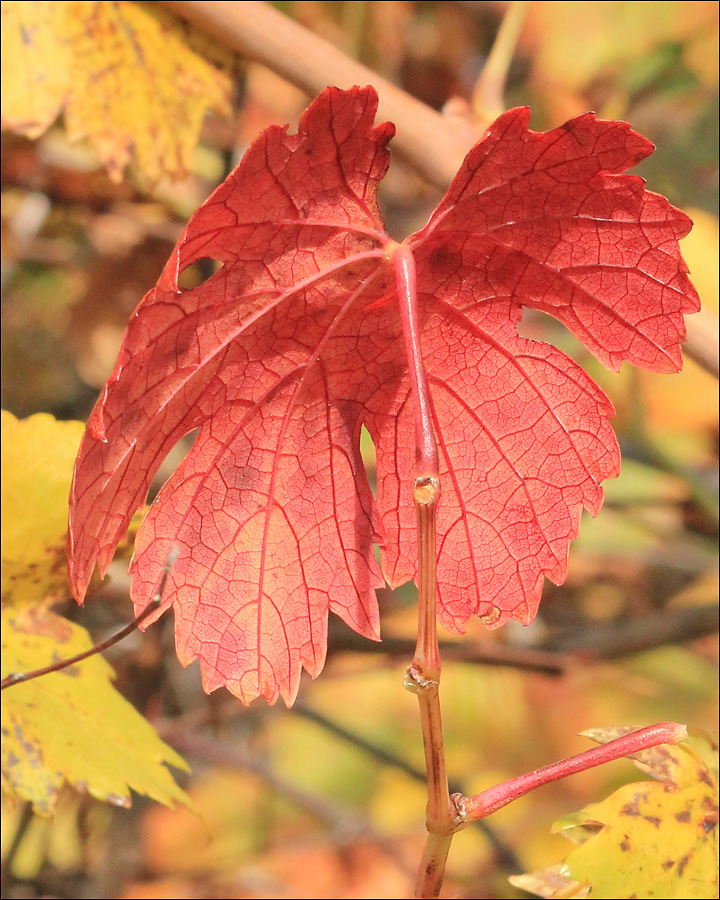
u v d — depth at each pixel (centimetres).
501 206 50
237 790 141
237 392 51
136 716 64
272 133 48
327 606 52
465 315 52
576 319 52
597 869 59
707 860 60
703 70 108
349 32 107
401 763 117
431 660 49
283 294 50
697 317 67
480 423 53
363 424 52
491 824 116
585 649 98
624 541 121
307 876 131
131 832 104
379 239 50
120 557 63
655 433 116
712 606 97
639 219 50
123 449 50
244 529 52
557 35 115
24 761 61
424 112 67
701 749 62
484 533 53
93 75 68
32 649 63
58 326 115
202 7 68
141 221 104
